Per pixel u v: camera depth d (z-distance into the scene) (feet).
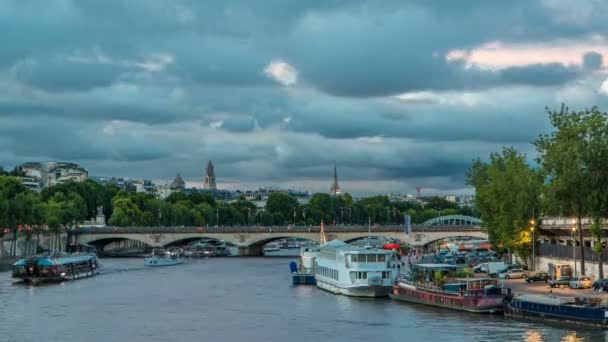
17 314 580.71
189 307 615.16
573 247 654.94
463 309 530.27
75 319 554.87
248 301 646.74
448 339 438.81
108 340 473.26
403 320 509.35
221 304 630.74
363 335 465.06
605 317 441.68
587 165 575.79
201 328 510.58
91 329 512.22
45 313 586.04
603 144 576.20
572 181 573.33
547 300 482.28
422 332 463.42
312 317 541.75
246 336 477.36
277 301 640.99
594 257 630.33
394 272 644.69
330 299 639.76
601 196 567.59
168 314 577.02
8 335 491.72
